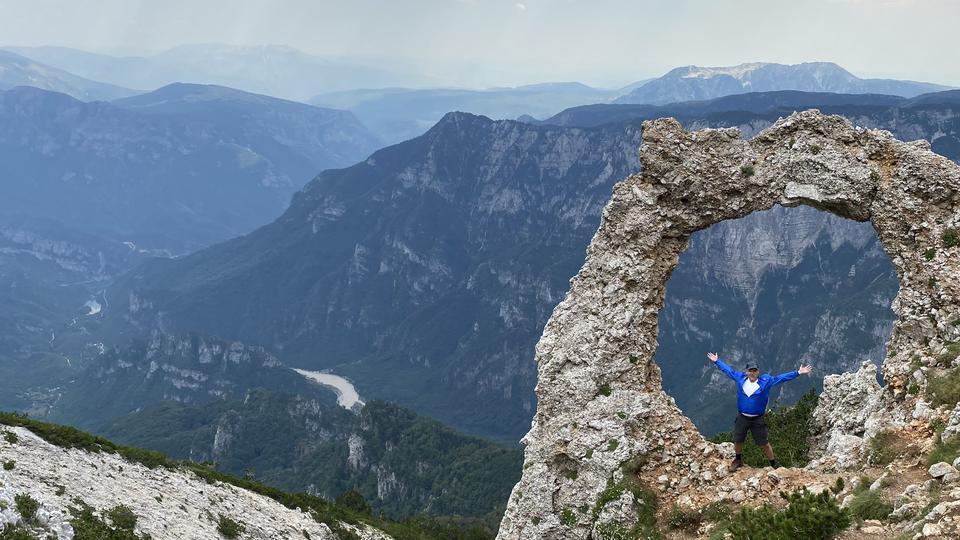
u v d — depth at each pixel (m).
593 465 24.98
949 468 18.97
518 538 25.64
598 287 26.86
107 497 38.91
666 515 23.73
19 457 38.75
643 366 26.36
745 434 24.70
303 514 55.66
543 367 26.80
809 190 26.72
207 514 44.41
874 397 26.45
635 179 27.50
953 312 24.64
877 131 26.81
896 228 26.27
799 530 17.81
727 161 27.19
